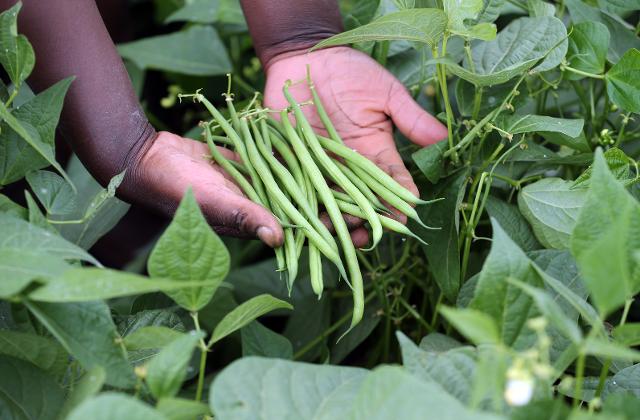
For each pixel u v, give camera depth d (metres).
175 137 1.58
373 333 2.00
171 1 2.78
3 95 1.47
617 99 1.61
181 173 1.42
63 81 1.33
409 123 1.67
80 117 1.45
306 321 1.93
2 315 1.33
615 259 0.92
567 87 1.98
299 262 1.99
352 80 1.68
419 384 0.88
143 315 1.42
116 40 2.87
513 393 0.87
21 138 1.34
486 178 1.61
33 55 1.27
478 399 0.87
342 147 1.53
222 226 1.40
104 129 1.46
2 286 1.01
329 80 1.70
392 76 1.69
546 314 0.93
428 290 1.83
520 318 1.08
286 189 1.47
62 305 1.10
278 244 1.32
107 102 1.46
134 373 1.18
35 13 1.38
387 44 1.83
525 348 1.08
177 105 2.84
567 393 1.27
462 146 1.65
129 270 2.41
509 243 1.07
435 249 1.61
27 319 1.25
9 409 1.13
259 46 1.75
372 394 0.90
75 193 1.28
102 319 1.11
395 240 1.97
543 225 1.58
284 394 1.01
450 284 1.58
